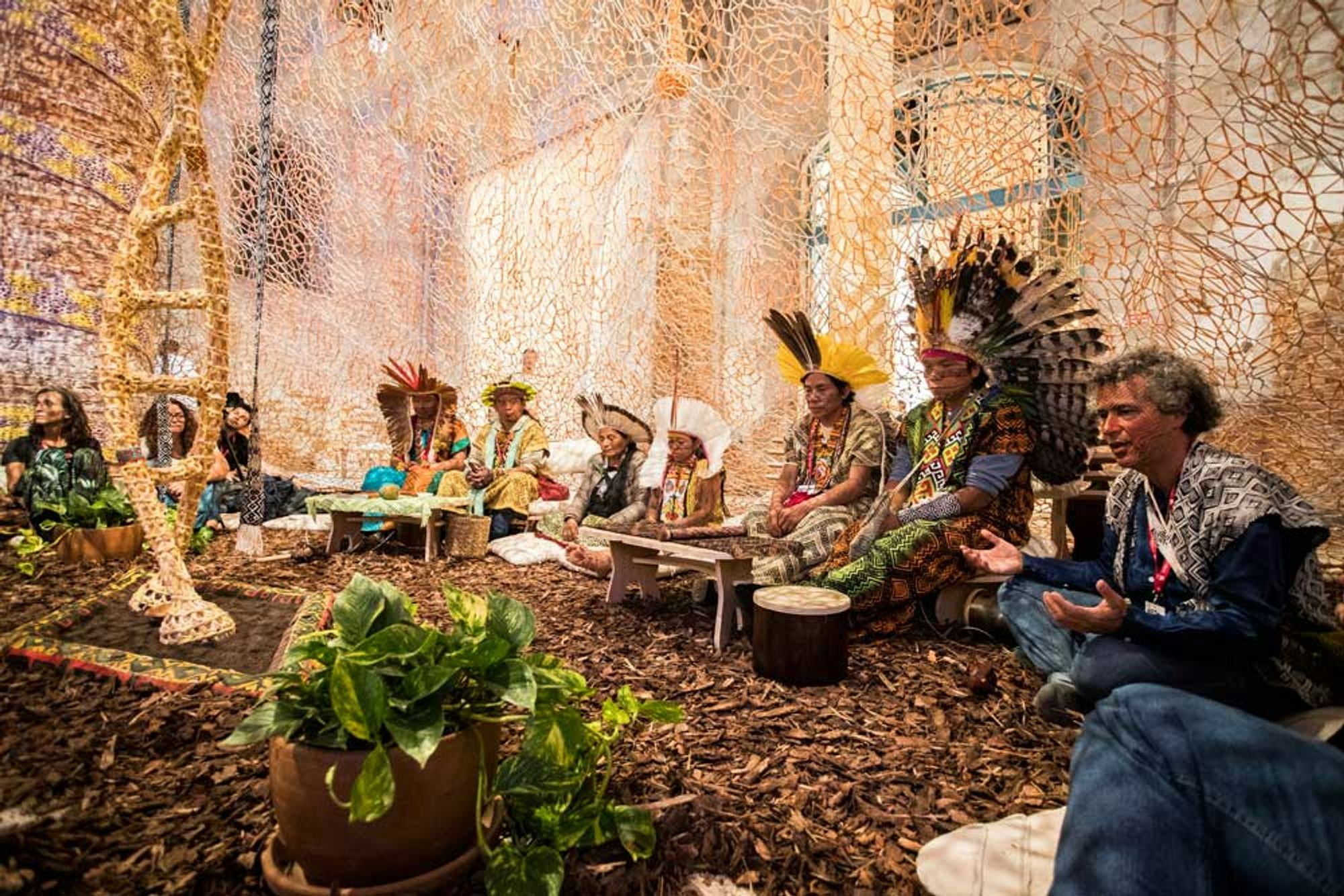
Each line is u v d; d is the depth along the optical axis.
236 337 7.04
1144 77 2.99
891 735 2.02
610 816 1.41
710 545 2.87
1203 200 3.09
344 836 1.21
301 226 6.78
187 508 2.83
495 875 1.23
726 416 5.93
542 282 6.64
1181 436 1.91
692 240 5.93
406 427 5.46
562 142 5.99
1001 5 3.29
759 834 1.52
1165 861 1.03
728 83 4.84
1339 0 2.45
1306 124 2.67
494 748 1.38
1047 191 3.64
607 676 2.45
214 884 1.30
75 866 1.32
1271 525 1.73
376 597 1.40
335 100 6.12
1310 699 1.73
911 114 4.06
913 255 4.22
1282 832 0.98
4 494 4.10
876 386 3.48
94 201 4.41
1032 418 2.95
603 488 4.30
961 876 1.35
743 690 2.34
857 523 3.17
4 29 4.14
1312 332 3.29
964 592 2.96
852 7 3.96
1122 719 1.14
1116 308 3.75
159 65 4.76
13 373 4.18
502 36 5.44
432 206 6.77
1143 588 2.05
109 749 1.77
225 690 2.10
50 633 2.40
